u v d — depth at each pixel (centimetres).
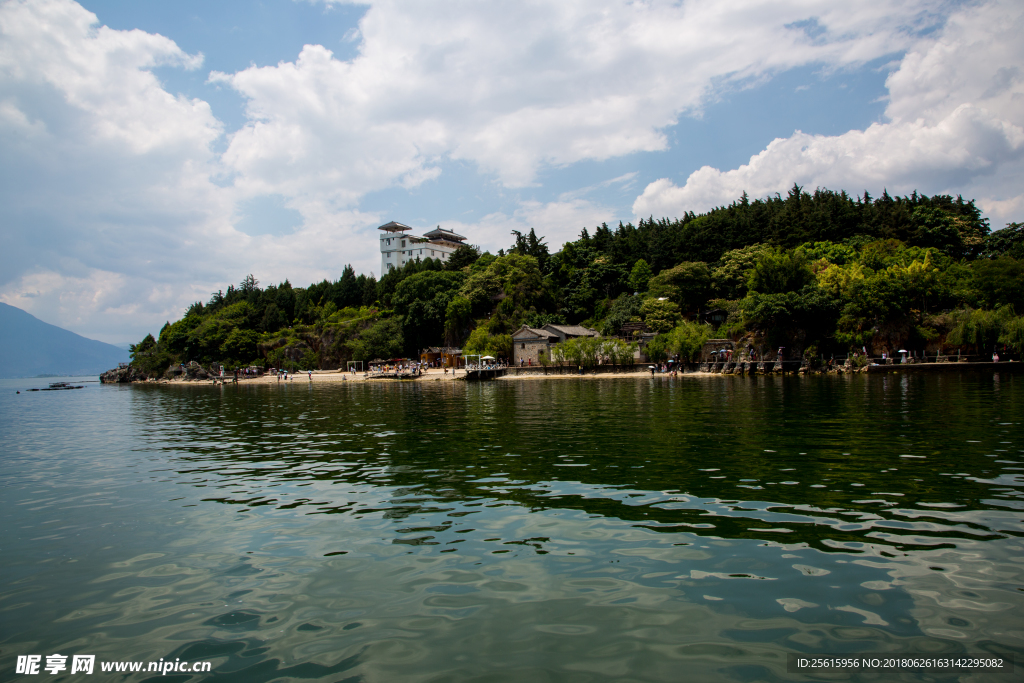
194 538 1180
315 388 8844
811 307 7675
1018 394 3838
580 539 1090
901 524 1131
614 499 1364
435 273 13375
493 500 1389
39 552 1117
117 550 1120
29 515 1397
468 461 1925
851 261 9594
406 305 12950
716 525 1152
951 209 11569
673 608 802
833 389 4812
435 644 725
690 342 8588
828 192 12644
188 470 1967
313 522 1262
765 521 1169
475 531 1157
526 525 1185
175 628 793
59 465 2147
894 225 10525
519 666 668
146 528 1262
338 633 762
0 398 8694
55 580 973
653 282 10744
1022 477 1487
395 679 647
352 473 1797
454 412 3831
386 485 1599
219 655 715
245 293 18950
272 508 1396
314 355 13775
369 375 10919
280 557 1050
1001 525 1111
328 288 17462
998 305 7325
